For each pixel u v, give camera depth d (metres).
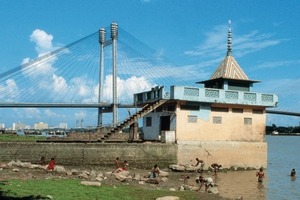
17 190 19.08
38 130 87.88
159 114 41.91
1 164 27.94
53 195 18.62
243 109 41.91
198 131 39.28
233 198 25.39
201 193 24.83
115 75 80.12
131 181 27.61
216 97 39.72
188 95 38.34
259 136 42.38
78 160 32.81
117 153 34.34
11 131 80.88
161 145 36.62
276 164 54.16
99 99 82.88
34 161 31.55
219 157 39.69
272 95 42.75
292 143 169.12
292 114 80.50
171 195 22.58
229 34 46.41
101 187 22.22
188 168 36.72
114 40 80.94
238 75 43.62
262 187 31.44
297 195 28.30
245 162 41.06
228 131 40.75
